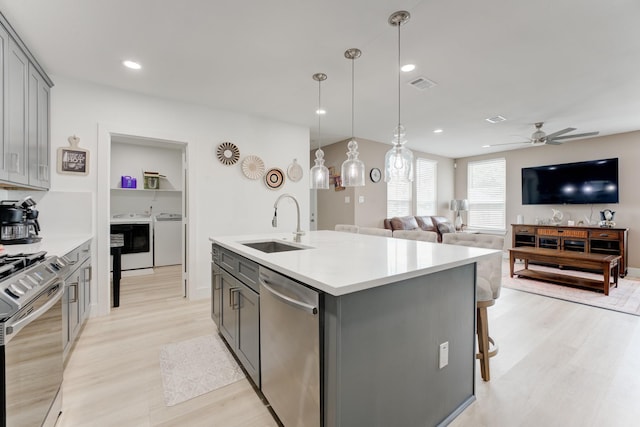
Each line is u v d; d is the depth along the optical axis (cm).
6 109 188
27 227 232
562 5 180
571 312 313
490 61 251
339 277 117
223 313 229
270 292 147
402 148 231
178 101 341
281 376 144
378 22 198
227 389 180
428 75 278
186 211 354
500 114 394
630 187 488
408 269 131
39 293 129
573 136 406
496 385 186
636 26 200
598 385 185
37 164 241
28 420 118
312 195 648
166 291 382
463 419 156
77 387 179
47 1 175
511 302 345
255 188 396
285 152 425
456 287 162
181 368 201
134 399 169
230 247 207
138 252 500
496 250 187
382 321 124
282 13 189
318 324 116
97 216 295
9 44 193
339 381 111
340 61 252
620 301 348
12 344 107
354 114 394
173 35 213
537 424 152
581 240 506
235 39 219
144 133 320
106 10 185
